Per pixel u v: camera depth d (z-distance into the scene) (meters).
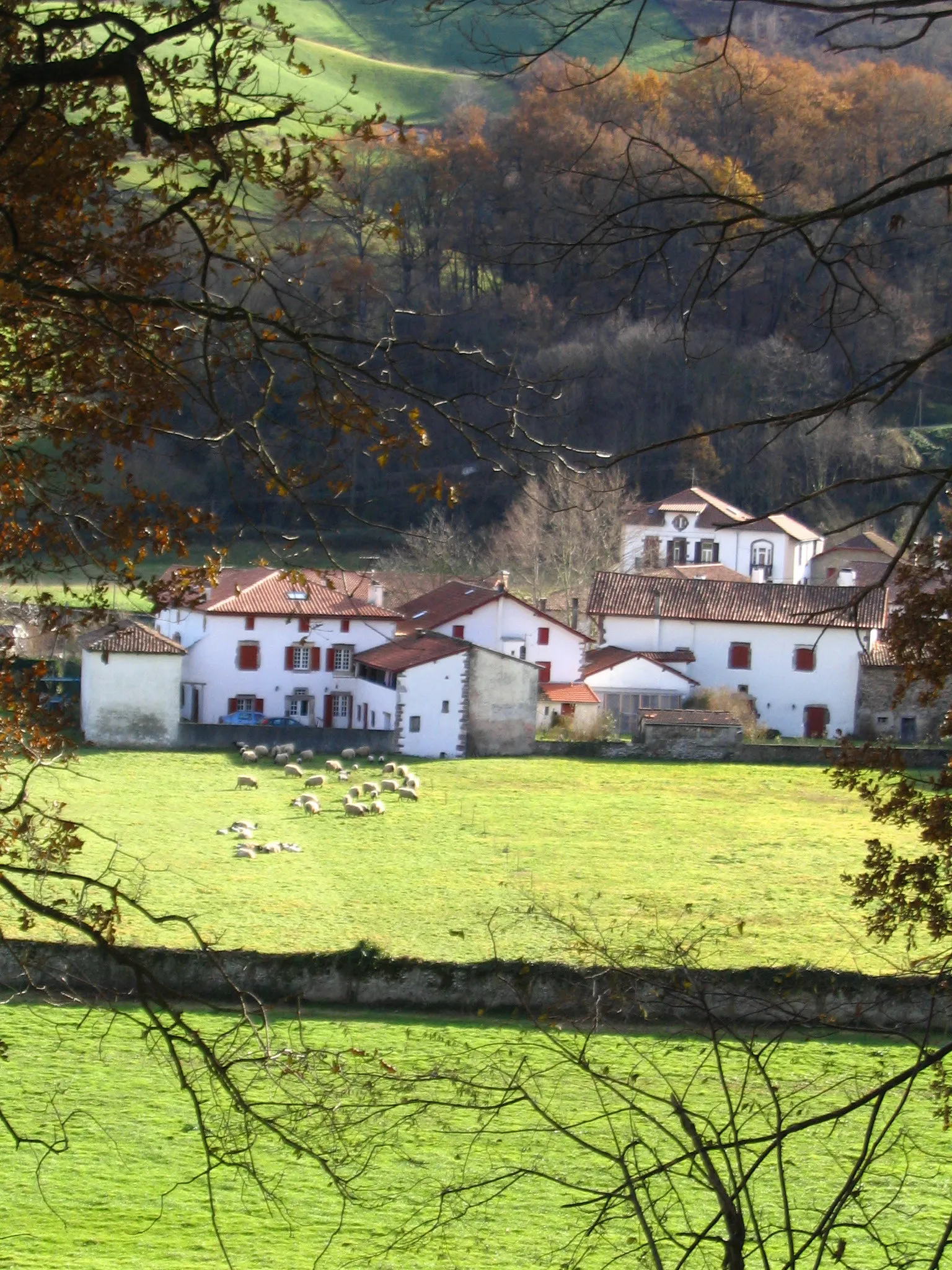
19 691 27.80
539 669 163.75
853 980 65.12
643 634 181.50
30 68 20.64
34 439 26.02
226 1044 24.27
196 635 172.50
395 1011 73.00
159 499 25.97
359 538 189.38
